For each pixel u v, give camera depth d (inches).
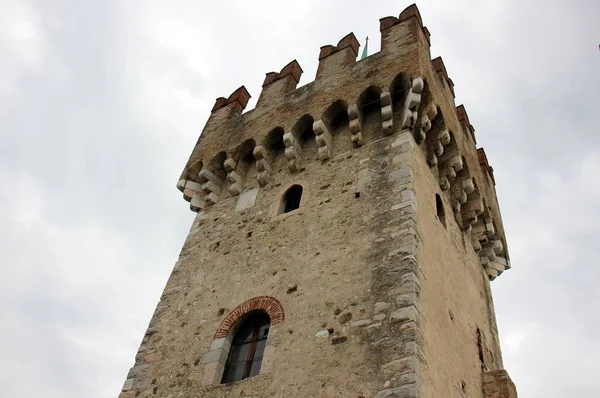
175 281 565.9
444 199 617.3
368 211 500.7
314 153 627.2
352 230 491.2
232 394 416.8
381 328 394.3
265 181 634.8
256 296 487.5
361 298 425.1
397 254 443.8
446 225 588.4
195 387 443.2
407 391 347.6
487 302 671.1
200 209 661.9
